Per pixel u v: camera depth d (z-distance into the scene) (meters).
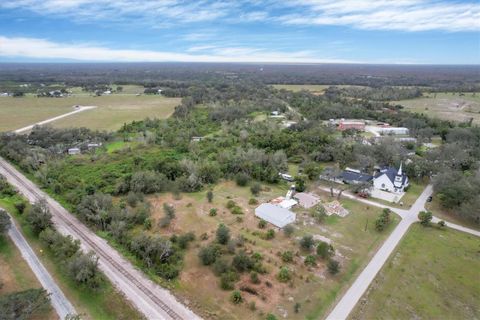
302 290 39.47
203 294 38.78
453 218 60.16
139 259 45.19
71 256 43.03
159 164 78.75
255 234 51.88
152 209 60.44
